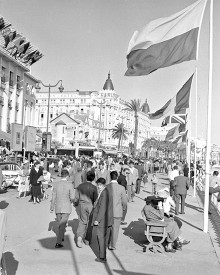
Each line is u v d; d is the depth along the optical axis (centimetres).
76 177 1547
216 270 719
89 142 11019
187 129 3192
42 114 13475
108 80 14488
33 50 5766
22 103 5584
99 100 13562
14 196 1845
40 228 1073
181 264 755
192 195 2369
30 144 2670
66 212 855
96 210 777
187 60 1118
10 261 727
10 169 2211
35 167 1638
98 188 977
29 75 5841
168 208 952
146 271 699
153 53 1138
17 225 1111
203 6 1092
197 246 919
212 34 1101
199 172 3778
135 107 7994
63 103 13375
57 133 10844
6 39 4962
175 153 12888
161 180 3656
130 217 1334
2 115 5019
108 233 814
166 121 3155
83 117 11619
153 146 13025
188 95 1805
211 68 1100
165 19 1132
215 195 1720
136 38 1154
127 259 780
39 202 1647
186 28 1109
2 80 4978
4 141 3994
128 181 1773
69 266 712
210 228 1173
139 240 958
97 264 734
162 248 839
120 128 11469
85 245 884
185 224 1239
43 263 724
